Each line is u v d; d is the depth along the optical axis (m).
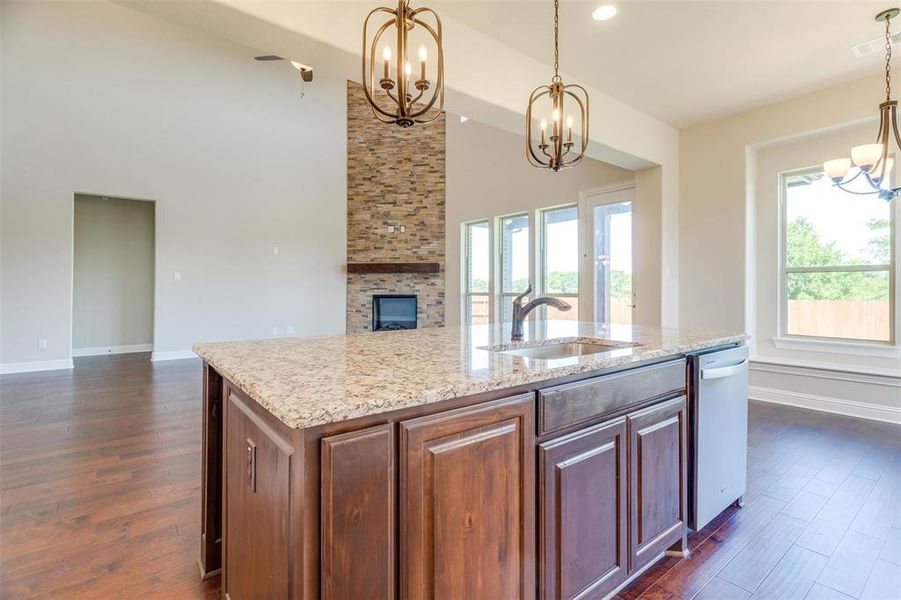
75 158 5.96
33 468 2.75
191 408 4.08
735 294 4.38
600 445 1.57
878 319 3.84
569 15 2.78
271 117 7.54
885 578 1.75
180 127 6.75
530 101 2.43
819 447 3.12
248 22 2.10
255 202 7.39
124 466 2.78
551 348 2.23
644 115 4.32
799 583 1.73
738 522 2.17
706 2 2.64
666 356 1.87
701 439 2.01
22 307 5.68
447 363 1.48
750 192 4.36
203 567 1.75
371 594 1.03
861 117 3.63
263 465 1.17
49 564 1.81
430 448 1.13
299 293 7.79
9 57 5.59
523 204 6.27
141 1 1.95
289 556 1.00
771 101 4.05
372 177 8.25
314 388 1.13
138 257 7.52
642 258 4.74
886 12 2.72
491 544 1.26
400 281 8.09
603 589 1.57
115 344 7.36
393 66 2.55
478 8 2.71
